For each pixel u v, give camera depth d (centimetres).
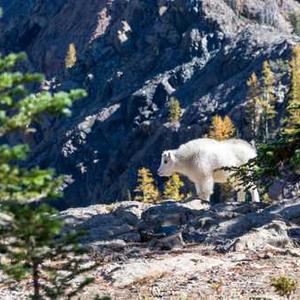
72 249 1534
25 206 1334
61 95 1208
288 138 2961
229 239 3697
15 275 1448
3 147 1161
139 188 18512
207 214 4106
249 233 3534
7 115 1235
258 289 2644
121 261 3350
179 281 2866
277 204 4281
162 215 4212
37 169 1217
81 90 1228
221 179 5219
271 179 3319
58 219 1375
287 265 3053
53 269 1603
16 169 1190
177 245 3644
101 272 3086
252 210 4322
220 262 3173
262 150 2998
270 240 3481
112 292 2744
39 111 1202
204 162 5112
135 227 4162
